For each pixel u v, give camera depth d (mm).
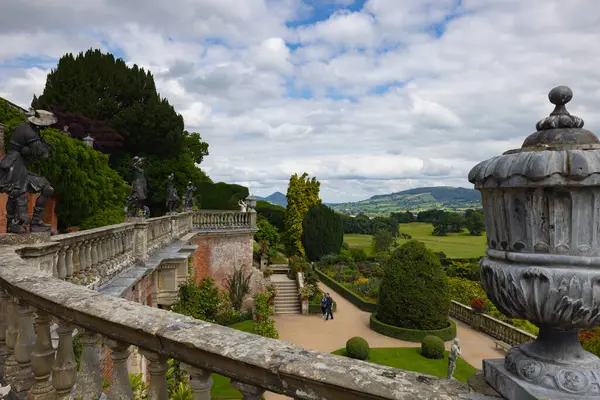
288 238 44531
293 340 21438
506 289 1403
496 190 1452
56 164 17953
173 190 19031
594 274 1264
